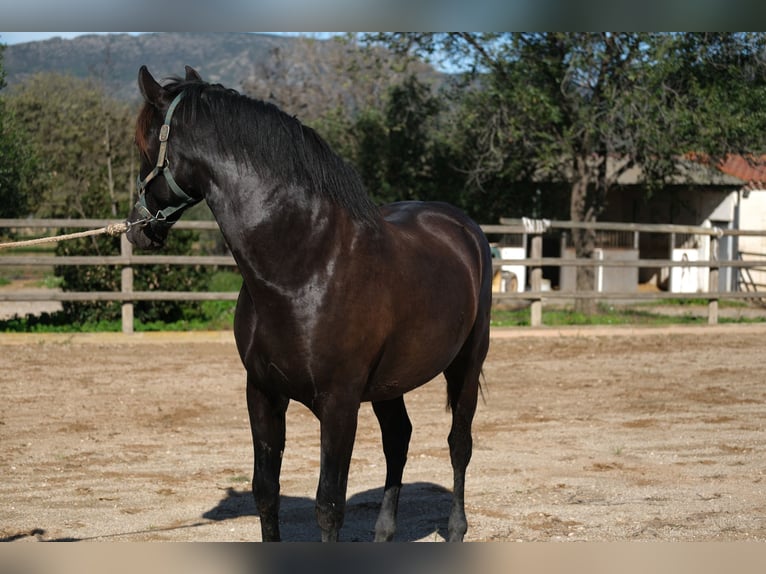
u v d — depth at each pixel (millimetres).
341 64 26359
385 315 4121
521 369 11500
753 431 7980
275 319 3918
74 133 26375
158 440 7547
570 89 17703
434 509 5707
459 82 20422
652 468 6684
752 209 26000
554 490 6086
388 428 4961
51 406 8836
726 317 17438
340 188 4082
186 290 14766
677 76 17312
